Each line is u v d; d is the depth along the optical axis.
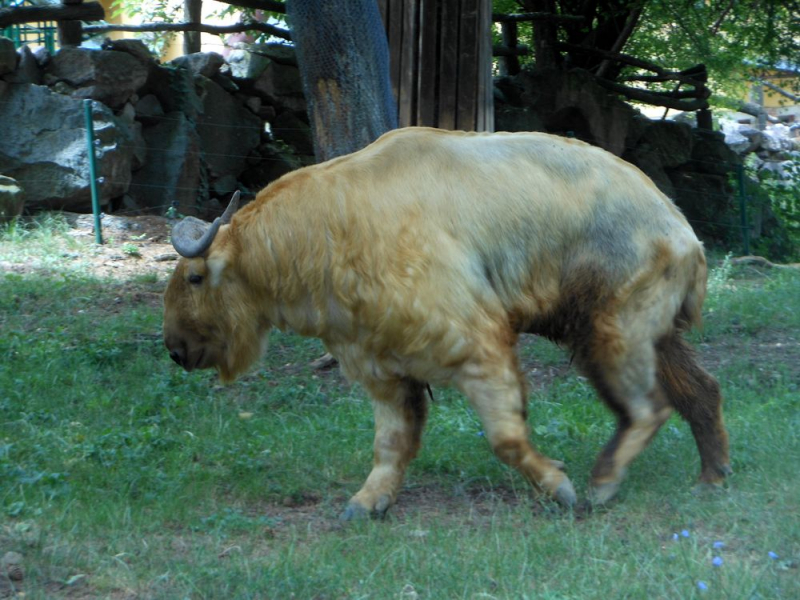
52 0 19.25
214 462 6.78
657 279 5.71
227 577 4.62
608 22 20.70
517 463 5.65
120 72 14.53
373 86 9.34
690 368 6.17
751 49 22.38
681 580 4.55
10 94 14.04
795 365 9.37
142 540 5.21
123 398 8.02
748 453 6.56
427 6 12.45
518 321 5.72
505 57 19.91
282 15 19.06
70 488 5.90
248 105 17.05
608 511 5.66
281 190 5.72
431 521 5.73
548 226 5.64
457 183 5.57
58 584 4.59
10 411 7.43
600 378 5.79
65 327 9.79
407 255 5.38
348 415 7.77
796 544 5.06
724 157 21.02
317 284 5.56
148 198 15.13
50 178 13.81
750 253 19.23
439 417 7.59
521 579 4.62
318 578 4.66
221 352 6.07
